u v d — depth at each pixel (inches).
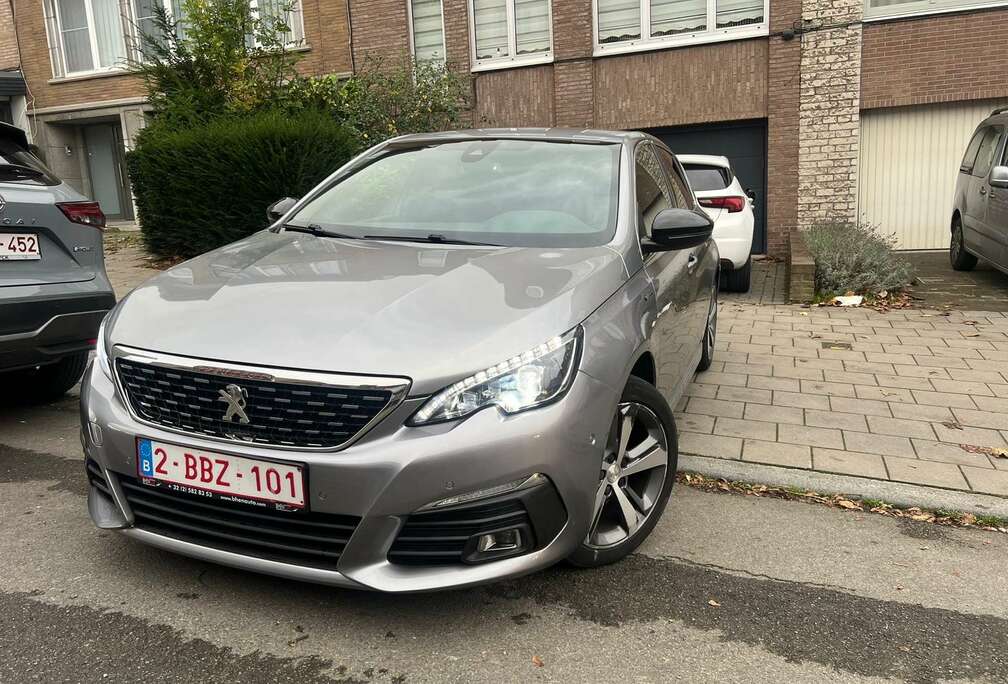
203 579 114.8
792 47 458.3
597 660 98.1
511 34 512.7
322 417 93.9
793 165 470.9
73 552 122.9
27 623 103.7
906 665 98.4
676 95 484.7
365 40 540.4
